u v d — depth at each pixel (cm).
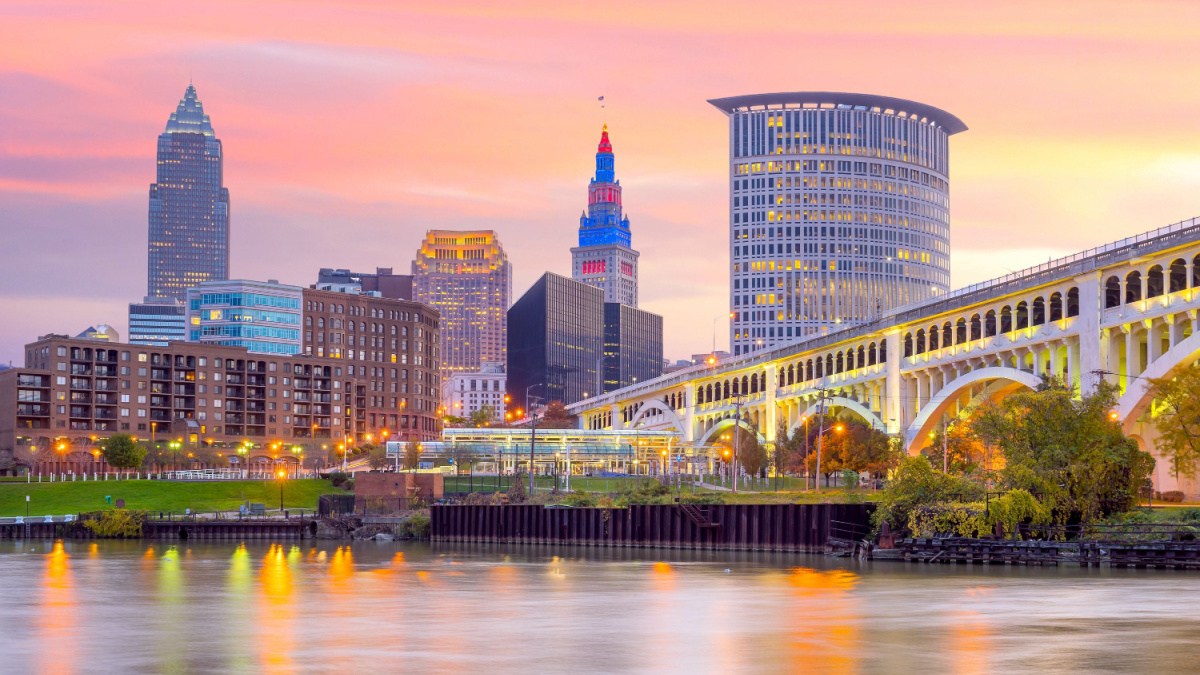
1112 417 10325
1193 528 8512
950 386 15100
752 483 16025
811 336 19650
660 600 6550
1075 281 12962
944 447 12731
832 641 4884
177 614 5991
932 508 9300
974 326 15225
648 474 17588
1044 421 9650
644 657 4491
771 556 10131
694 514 11200
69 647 4800
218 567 9512
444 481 16775
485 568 9181
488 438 19512
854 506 9956
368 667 4278
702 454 19550
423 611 6084
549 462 19112
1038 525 9188
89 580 8194
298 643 4888
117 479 19950
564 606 6281
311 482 19575
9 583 7950
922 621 5484
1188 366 10600
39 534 15050
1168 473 12062
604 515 12100
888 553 9338
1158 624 5328
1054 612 5775
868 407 17312
